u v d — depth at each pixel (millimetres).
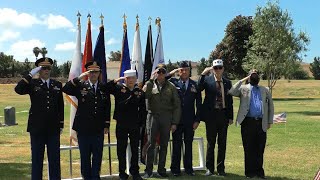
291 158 12234
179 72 9477
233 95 9312
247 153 9305
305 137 17266
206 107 9391
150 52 10695
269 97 9289
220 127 9391
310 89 63875
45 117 7988
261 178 9227
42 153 8141
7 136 18688
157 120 9125
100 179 8750
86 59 9578
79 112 8453
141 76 10523
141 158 9742
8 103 45156
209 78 9422
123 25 10211
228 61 66688
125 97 8742
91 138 8445
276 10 41219
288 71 41625
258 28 42031
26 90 8000
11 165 11547
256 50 43031
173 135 9391
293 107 39906
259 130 9156
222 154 9500
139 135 8977
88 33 9609
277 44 41188
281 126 21625
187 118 9391
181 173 9641
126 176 8961
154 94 9094
